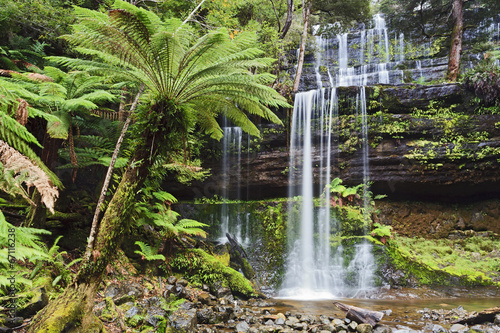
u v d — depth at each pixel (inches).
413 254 393.1
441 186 429.4
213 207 433.1
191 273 279.4
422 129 425.7
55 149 217.2
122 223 145.9
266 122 465.1
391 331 203.6
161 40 129.2
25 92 154.0
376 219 426.0
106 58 153.7
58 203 252.2
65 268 185.8
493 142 406.0
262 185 454.9
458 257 392.2
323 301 297.7
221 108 185.8
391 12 791.7
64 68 307.9
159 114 146.2
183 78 147.9
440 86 431.8
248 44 164.6
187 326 178.9
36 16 330.6
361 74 708.7
